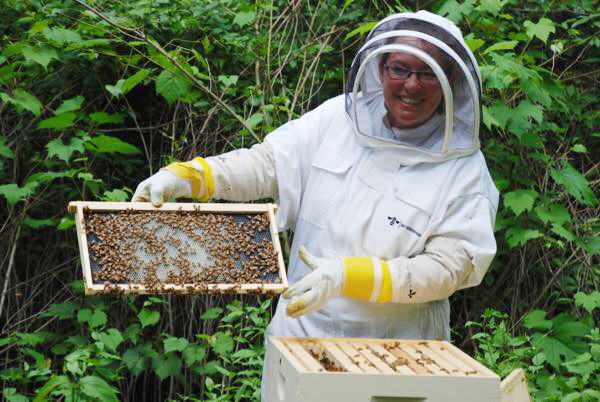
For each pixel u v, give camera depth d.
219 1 5.70
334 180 3.60
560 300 5.40
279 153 3.72
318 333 3.56
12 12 5.41
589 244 5.73
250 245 3.29
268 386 3.18
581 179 5.52
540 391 4.43
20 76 5.35
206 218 3.38
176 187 3.51
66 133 5.60
